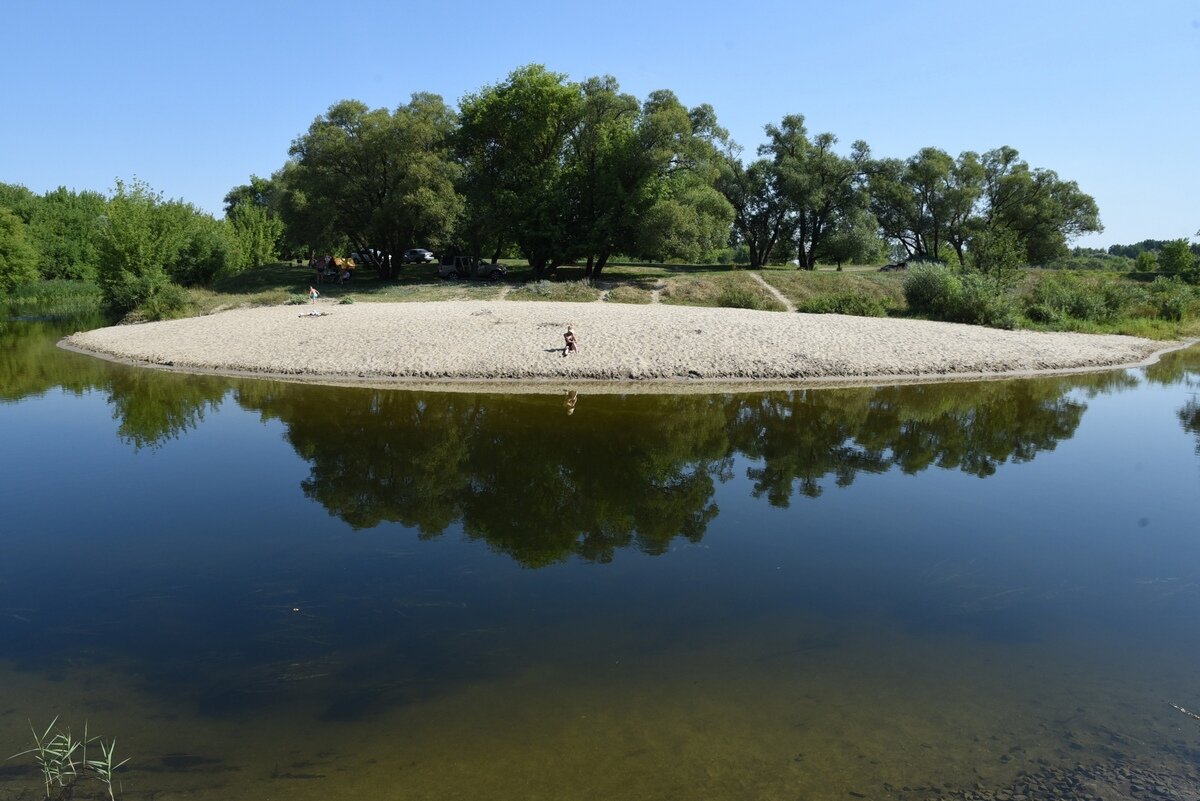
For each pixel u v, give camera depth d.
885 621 8.00
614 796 5.16
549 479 13.58
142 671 6.94
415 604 8.35
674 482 13.48
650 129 48.81
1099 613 8.26
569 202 52.22
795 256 74.00
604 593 8.68
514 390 21.81
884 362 25.72
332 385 22.34
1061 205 68.44
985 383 24.64
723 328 28.98
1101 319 41.91
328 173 49.28
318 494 12.63
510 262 73.19
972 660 7.17
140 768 5.54
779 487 13.25
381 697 6.46
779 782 5.31
